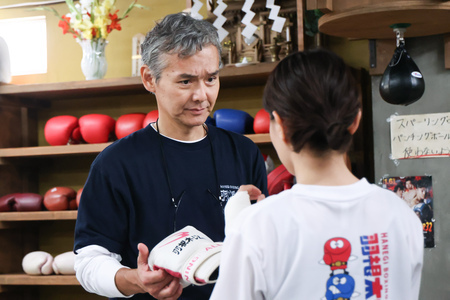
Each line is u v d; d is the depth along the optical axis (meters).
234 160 1.69
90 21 2.97
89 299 3.32
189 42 1.46
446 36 2.42
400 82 2.28
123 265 1.60
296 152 1.02
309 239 0.96
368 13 2.12
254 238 0.97
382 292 0.98
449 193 2.44
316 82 0.97
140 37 3.13
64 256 2.97
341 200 0.99
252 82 2.96
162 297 1.30
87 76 3.03
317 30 2.73
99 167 1.56
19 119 3.35
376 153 2.56
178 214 1.57
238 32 2.95
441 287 2.45
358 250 0.97
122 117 2.95
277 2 2.87
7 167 3.25
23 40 3.47
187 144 1.63
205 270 1.16
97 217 1.55
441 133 2.45
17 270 3.27
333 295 0.96
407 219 1.03
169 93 1.52
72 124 3.05
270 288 0.97
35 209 3.09
